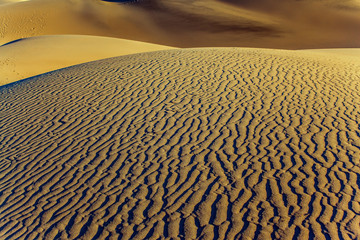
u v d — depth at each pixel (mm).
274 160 6598
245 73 11203
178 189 6016
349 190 5691
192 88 10188
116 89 10641
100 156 7242
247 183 6012
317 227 4992
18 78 19859
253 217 5273
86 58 23969
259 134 7531
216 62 12484
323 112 8438
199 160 6762
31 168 7152
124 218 5512
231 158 6742
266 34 43656
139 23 46844
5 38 42156
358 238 4758
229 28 45469
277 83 10320
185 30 44875
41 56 24047
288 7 53594
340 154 6695
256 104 8953
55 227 5512
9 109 10320
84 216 5656
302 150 6875
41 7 47375
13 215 5891
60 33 43594
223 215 5359
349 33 44406
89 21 46188
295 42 40844
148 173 6531
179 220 5344
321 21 48781
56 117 9273
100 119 8836
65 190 6352
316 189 5762
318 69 11789
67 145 7824
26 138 8391
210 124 8078
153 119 8531
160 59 13438
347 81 10609
